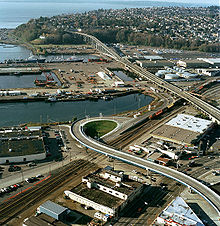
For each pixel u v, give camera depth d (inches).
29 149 6692.9
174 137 7578.7
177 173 6028.5
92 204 5032.0
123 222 4761.3
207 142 7657.5
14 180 5777.6
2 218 4753.9
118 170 6250.0
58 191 5492.1
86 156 6791.3
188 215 4753.9
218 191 5669.3
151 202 5270.7
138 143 7480.3
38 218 4557.1
